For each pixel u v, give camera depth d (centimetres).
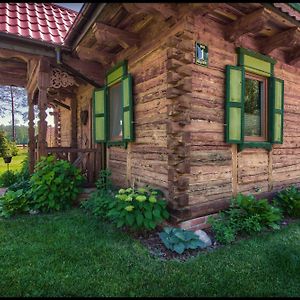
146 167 454
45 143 546
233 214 389
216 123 407
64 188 506
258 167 479
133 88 487
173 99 373
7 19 530
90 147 696
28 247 326
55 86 557
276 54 504
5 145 1869
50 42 500
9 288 241
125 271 273
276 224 408
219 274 270
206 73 392
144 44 448
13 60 671
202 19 384
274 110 482
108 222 423
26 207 472
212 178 405
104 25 416
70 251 315
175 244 318
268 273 273
